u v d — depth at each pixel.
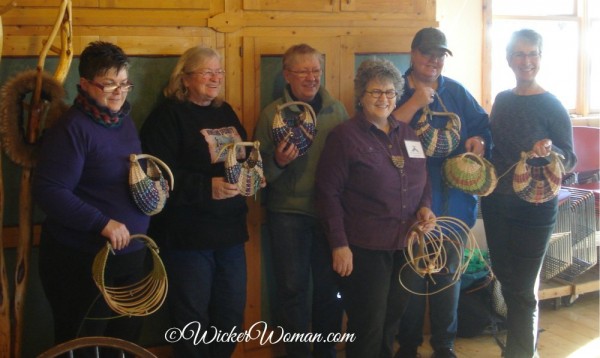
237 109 2.92
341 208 2.52
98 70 2.03
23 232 2.41
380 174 2.47
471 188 2.72
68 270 2.15
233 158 2.41
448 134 2.73
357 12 3.10
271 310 3.11
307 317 2.85
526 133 2.73
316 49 3.00
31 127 2.32
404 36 3.21
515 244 2.82
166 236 2.54
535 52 2.71
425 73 2.76
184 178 2.48
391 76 2.48
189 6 2.79
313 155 2.74
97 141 2.07
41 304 2.68
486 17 4.09
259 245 3.04
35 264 2.64
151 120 2.56
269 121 2.71
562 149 2.71
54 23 2.53
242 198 2.66
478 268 3.45
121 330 2.31
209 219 2.54
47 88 2.35
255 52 2.92
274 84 2.97
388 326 2.73
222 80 2.63
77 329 2.19
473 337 3.43
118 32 2.67
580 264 3.80
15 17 2.52
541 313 3.79
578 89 4.78
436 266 2.62
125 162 2.16
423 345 3.34
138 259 2.24
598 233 3.82
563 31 4.66
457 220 2.69
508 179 2.79
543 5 4.55
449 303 2.96
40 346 2.70
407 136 2.58
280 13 2.95
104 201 2.12
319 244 2.83
